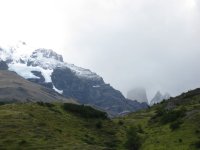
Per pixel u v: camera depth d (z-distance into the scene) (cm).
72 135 12031
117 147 12050
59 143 10488
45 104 14925
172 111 14650
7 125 11406
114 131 13838
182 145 10819
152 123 15062
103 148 10538
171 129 12694
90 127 13662
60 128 12412
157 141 11875
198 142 10619
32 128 11488
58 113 14088
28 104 14488
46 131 11531
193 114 13138
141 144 12144
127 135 12162
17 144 9994
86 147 10288
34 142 10262
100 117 15038
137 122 16338
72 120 13812
